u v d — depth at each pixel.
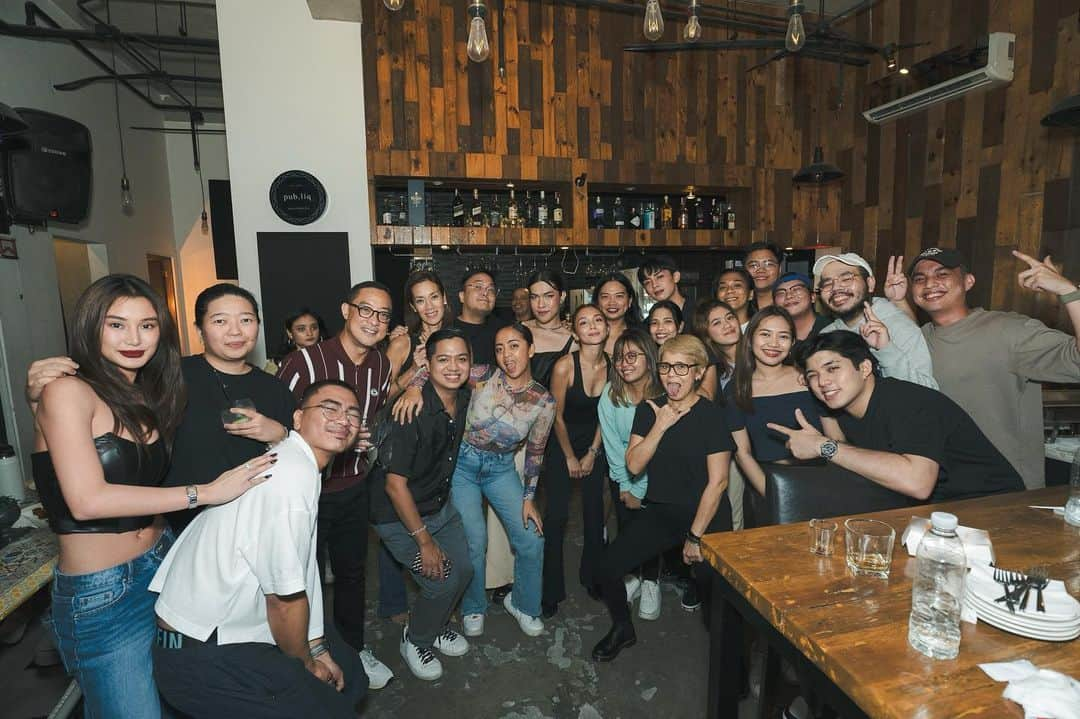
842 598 1.21
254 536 1.29
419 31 4.23
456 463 2.27
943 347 2.27
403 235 4.20
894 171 4.76
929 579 1.21
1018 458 2.15
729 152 5.04
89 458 1.24
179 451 1.60
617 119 4.74
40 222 4.33
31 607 2.16
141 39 4.20
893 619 1.14
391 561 2.52
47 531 1.80
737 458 2.31
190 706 1.31
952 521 1.16
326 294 3.98
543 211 4.66
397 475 1.94
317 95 3.93
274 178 3.88
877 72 4.90
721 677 1.48
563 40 4.57
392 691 2.09
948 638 1.05
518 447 2.38
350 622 2.12
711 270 5.35
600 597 2.69
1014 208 3.90
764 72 5.07
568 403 2.57
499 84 4.43
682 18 4.71
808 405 2.16
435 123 4.30
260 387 1.78
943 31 4.34
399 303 4.55
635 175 4.76
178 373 1.50
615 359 2.29
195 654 1.28
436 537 2.12
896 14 4.71
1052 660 1.02
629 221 5.11
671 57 4.84
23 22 4.21
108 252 5.57
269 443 1.62
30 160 4.07
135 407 1.36
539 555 2.38
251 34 3.81
